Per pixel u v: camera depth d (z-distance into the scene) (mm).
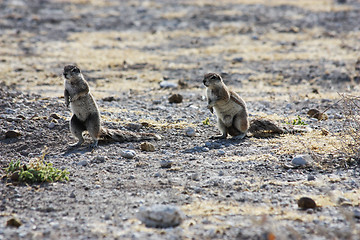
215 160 11625
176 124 15430
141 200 8797
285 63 28922
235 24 40500
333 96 20875
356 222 7555
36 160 11398
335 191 9070
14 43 34469
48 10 45469
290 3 46844
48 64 28984
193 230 7301
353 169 10461
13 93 18484
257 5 46844
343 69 26328
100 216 8047
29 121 14492
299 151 11867
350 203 8359
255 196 8984
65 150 12672
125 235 7129
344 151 11359
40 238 7086
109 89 23797
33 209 8453
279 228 7258
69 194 9273
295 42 34281
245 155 11977
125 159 11852
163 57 31328
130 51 32906
